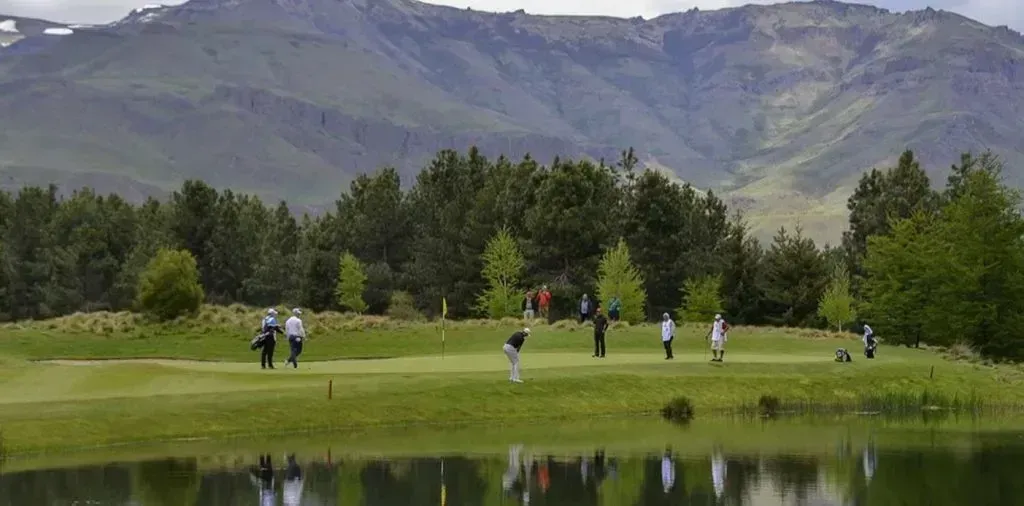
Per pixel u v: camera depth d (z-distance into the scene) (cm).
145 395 6550
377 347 10100
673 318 15488
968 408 8250
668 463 5962
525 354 9362
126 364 7306
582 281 14575
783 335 10912
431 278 16662
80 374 6969
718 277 14725
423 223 18075
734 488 5391
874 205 17088
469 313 15900
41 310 18525
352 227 18000
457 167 18288
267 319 7762
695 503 5078
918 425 7431
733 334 10781
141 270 17425
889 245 12531
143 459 5700
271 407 6550
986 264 11581
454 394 7125
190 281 10981
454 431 6744
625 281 12681
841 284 14262
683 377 8019
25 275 19438
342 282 15750
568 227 14812
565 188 15125
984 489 5409
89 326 10519
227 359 9525
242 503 4938
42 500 4881
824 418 7694
